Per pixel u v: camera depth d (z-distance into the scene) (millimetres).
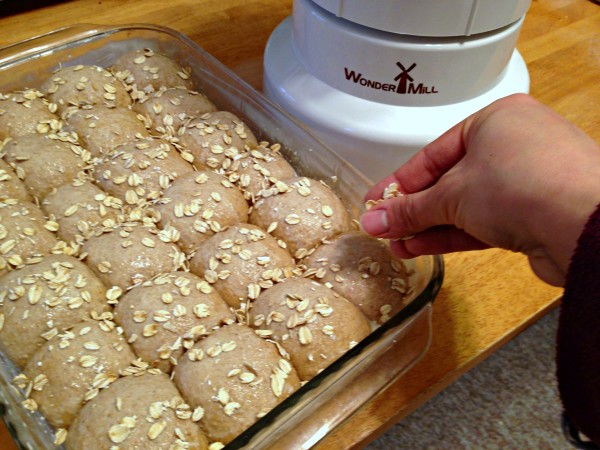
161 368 266
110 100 374
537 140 197
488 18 269
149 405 239
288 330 264
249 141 354
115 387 249
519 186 193
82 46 389
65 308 274
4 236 296
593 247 164
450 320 299
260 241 300
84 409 244
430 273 261
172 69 392
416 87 290
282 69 331
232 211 319
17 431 225
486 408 515
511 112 212
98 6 459
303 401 224
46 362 255
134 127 362
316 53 305
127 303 279
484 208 206
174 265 300
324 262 291
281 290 277
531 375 535
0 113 355
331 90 309
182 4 474
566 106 415
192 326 271
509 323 299
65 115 365
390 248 281
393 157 307
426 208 228
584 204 179
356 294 280
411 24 267
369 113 300
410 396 271
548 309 315
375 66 286
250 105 360
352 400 244
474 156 212
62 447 241
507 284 317
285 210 311
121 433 229
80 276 285
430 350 286
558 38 478
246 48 438
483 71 292
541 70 445
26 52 373
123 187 329
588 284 166
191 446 232
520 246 213
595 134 395
